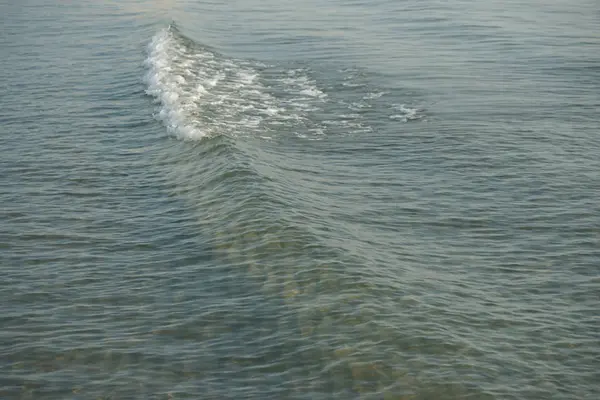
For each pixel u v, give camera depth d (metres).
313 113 24.23
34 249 15.34
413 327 12.36
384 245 15.46
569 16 38.88
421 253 15.29
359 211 17.08
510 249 15.61
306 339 12.10
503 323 12.78
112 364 11.66
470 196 18.11
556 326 12.80
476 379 11.21
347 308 12.85
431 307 13.04
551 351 12.09
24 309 13.19
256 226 15.58
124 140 21.56
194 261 14.67
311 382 11.15
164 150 20.59
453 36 34.88
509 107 24.77
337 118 23.84
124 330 12.54
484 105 25.02
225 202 16.88
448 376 11.24
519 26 36.62
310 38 34.72
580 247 15.73
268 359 11.69
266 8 42.38
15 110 24.27
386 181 18.91
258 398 10.85
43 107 24.59
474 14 39.50
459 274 14.50
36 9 42.59
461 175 19.31
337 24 37.88
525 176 19.20
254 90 26.48
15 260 14.89
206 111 23.61
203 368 11.54
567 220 16.92
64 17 40.16
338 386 11.05
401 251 15.28
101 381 11.28
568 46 32.72
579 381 11.39
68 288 13.85
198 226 16.05
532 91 26.55
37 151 20.75
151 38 33.62
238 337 12.27
